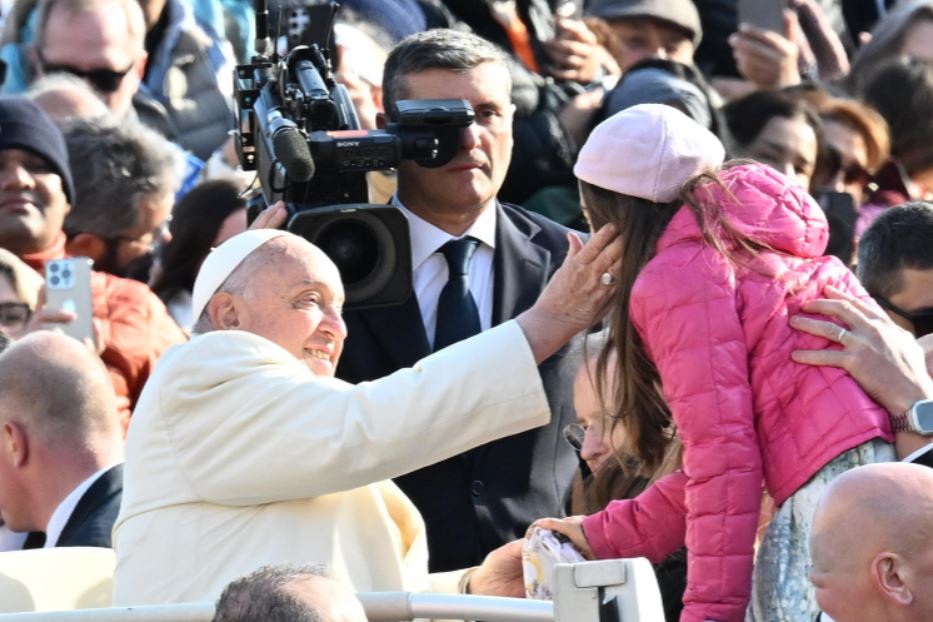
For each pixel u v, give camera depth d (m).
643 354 14.70
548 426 18.48
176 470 14.95
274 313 15.38
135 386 22.11
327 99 18.30
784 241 14.38
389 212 17.62
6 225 23.36
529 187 24.67
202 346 15.09
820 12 31.95
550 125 24.66
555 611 11.77
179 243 24.20
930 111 27.94
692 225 14.27
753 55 28.81
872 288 18.66
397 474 14.80
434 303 19.25
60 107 24.89
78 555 16.30
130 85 27.28
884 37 29.50
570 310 14.87
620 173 14.50
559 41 27.16
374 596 13.05
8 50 27.28
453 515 18.31
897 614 12.57
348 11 26.92
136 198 24.16
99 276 22.70
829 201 24.41
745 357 14.04
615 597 11.62
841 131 26.25
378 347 18.83
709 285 14.03
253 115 19.39
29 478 17.62
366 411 14.63
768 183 14.57
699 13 29.92
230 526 14.87
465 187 19.05
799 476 13.95
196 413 14.94
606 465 17.25
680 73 25.28
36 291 22.23
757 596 14.22
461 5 27.70
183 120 27.86
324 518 15.05
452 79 19.17
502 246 19.47
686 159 14.48
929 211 18.66
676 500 15.23
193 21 28.36
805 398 14.02
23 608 15.76
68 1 26.94
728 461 13.77
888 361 14.12
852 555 12.66
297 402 14.73
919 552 12.55
